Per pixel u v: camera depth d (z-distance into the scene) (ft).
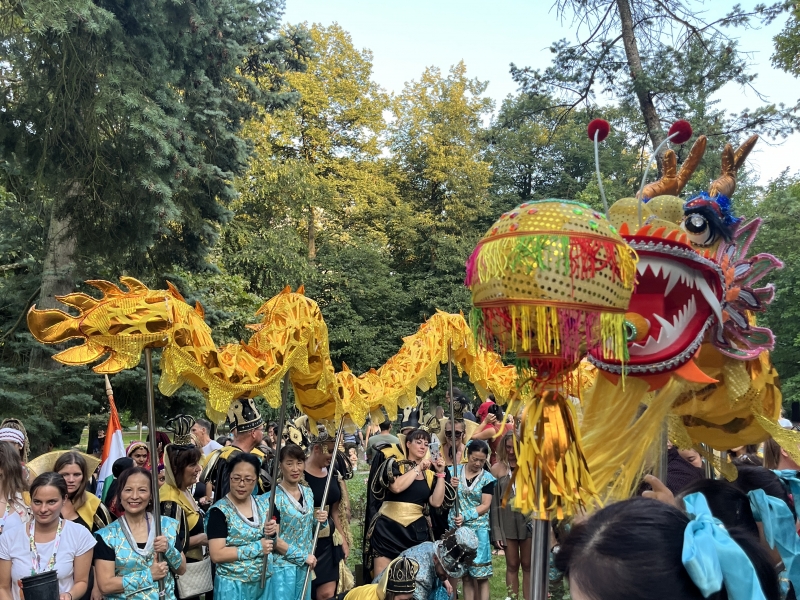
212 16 36.40
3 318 37.63
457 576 14.49
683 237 8.46
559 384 6.82
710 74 40.98
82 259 37.01
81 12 28.32
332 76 98.63
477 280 6.57
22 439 17.25
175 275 40.27
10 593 12.24
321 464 18.03
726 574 3.59
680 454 14.19
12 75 33.22
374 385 16.84
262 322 12.28
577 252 6.09
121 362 9.45
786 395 55.06
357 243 87.25
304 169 77.87
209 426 25.09
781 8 41.01
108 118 31.68
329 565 17.80
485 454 20.38
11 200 40.01
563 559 3.91
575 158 103.65
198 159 35.12
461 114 101.30
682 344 8.21
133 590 12.78
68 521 12.94
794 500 8.28
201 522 16.21
